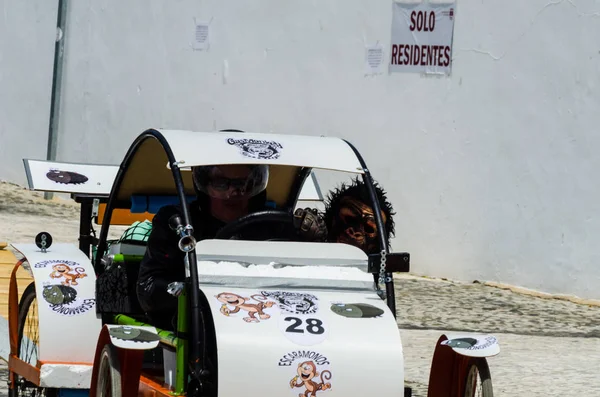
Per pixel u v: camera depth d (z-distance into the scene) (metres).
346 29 13.59
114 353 5.36
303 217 6.12
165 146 5.76
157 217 5.99
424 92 12.97
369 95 13.43
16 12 17.80
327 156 5.94
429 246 13.00
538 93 12.08
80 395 6.28
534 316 11.08
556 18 11.91
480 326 10.50
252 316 5.23
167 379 5.71
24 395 7.29
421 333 10.03
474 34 12.56
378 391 5.14
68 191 7.61
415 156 13.07
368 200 6.44
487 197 12.51
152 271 5.97
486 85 12.48
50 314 6.38
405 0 13.06
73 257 6.86
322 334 5.21
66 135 17.08
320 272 5.65
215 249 5.60
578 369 8.92
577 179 11.80
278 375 5.05
